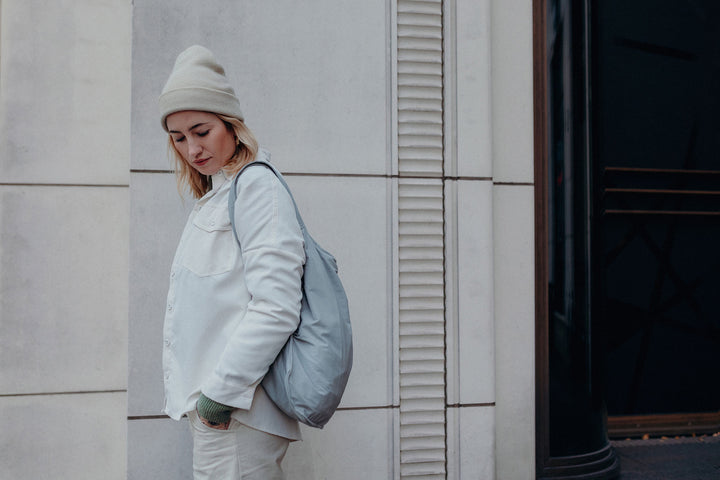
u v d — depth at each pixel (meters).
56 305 2.91
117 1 3.02
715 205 3.99
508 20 2.99
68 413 2.91
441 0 2.83
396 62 2.78
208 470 1.67
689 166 3.97
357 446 2.69
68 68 2.96
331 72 2.73
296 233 1.67
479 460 2.79
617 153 3.91
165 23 2.61
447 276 2.79
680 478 3.16
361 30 2.75
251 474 1.65
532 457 2.96
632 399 3.95
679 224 3.99
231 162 1.79
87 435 2.93
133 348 2.55
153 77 2.59
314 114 2.71
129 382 2.54
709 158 3.98
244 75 2.67
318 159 2.71
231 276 1.67
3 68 2.90
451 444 2.77
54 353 2.91
